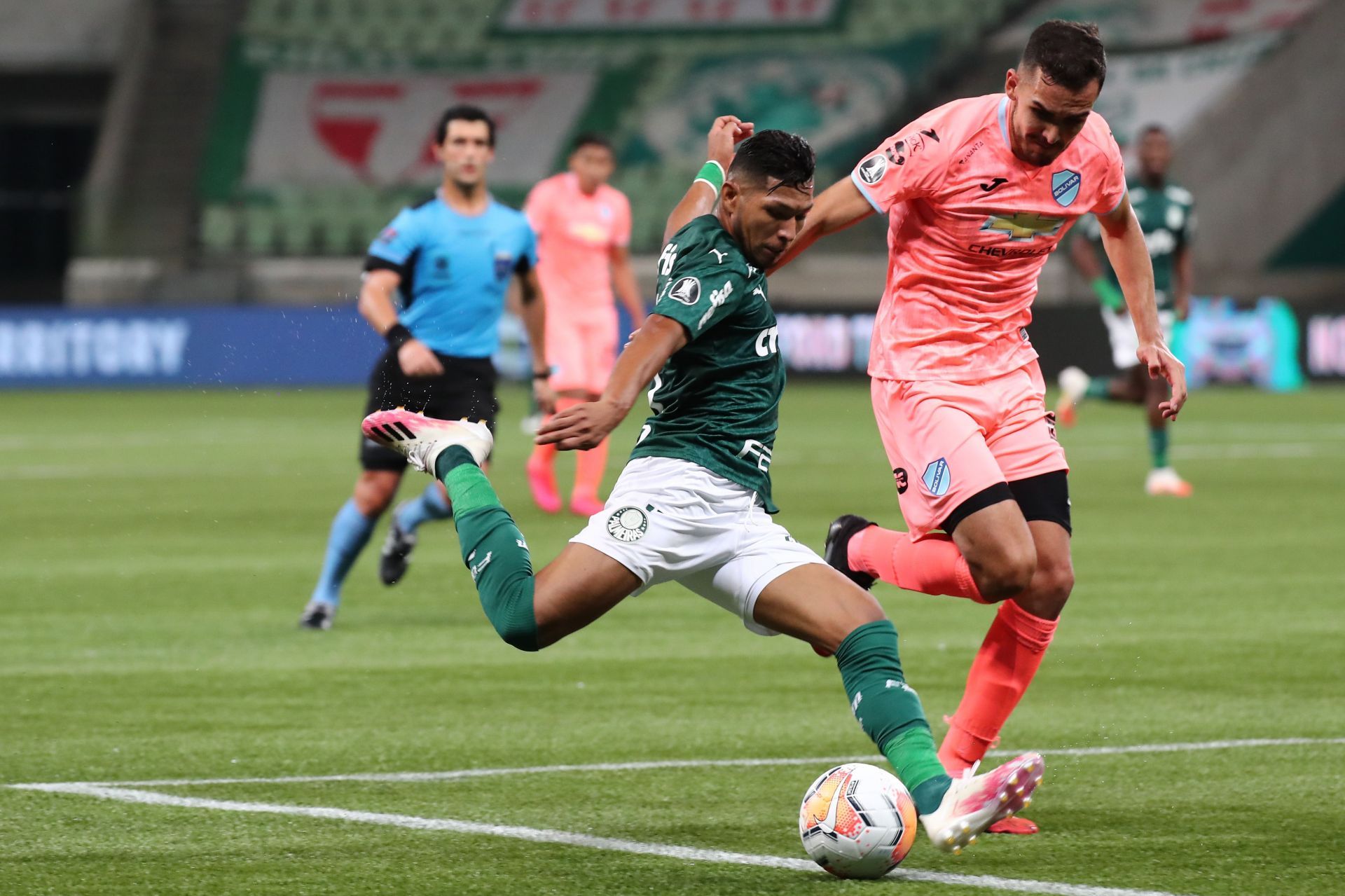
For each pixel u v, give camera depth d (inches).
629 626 1146.0
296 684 937.5
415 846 607.2
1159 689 919.0
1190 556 1454.2
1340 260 4719.5
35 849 601.6
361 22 5644.7
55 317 4148.6
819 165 5108.3
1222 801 674.8
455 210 1123.3
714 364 591.2
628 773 727.7
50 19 5649.6
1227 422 3083.2
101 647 1056.2
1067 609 1188.5
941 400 690.8
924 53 5255.9
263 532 1648.6
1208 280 4699.8
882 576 722.8
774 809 664.4
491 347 1139.9
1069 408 1963.6
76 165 5728.3
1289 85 4766.2
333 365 4360.2
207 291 4847.4
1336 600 1225.4
